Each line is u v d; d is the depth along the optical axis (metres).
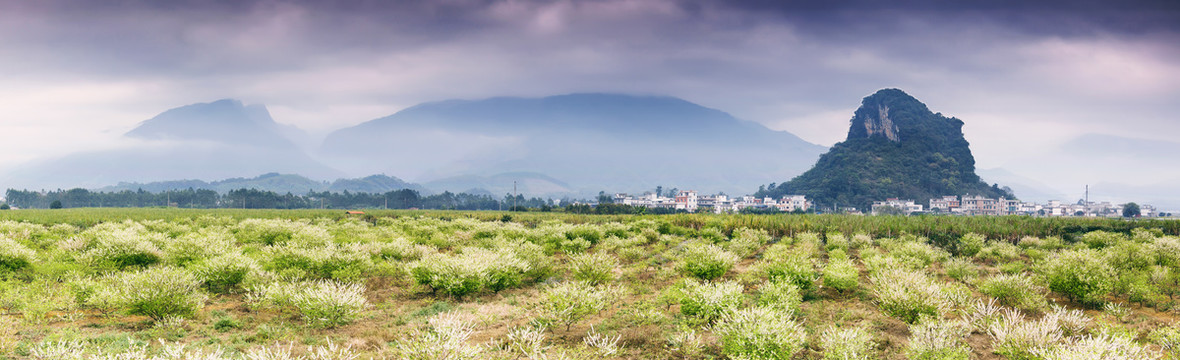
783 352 9.39
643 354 10.20
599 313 12.99
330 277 16.80
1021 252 27.91
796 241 32.66
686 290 12.68
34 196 182.75
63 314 11.93
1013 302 13.82
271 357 8.65
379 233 31.52
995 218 45.16
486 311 13.52
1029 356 9.12
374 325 11.97
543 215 68.62
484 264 15.55
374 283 16.61
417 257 20.91
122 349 9.50
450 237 30.12
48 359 8.55
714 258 17.62
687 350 10.06
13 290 12.91
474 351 8.89
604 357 9.77
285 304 12.47
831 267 16.70
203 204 188.38
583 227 31.02
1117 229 41.62
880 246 29.08
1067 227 39.72
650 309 12.62
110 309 12.15
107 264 17.08
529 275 18.11
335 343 10.39
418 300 14.79
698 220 46.34
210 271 14.75
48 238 25.03
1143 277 15.63
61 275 15.69
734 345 9.53
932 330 10.00
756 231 34.94
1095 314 13.24
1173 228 42.19
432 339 9.22
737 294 12.32
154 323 11.48
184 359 9.05
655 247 27.67
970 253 27.06
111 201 182.38
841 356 9.46
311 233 25.59
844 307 14.02
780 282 14.78
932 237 35.78
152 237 22.02
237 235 29.30
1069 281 14.35
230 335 10.82
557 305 11.73
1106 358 8.24
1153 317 12.78
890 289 12.73
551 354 9.95
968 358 9.60
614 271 19.67
